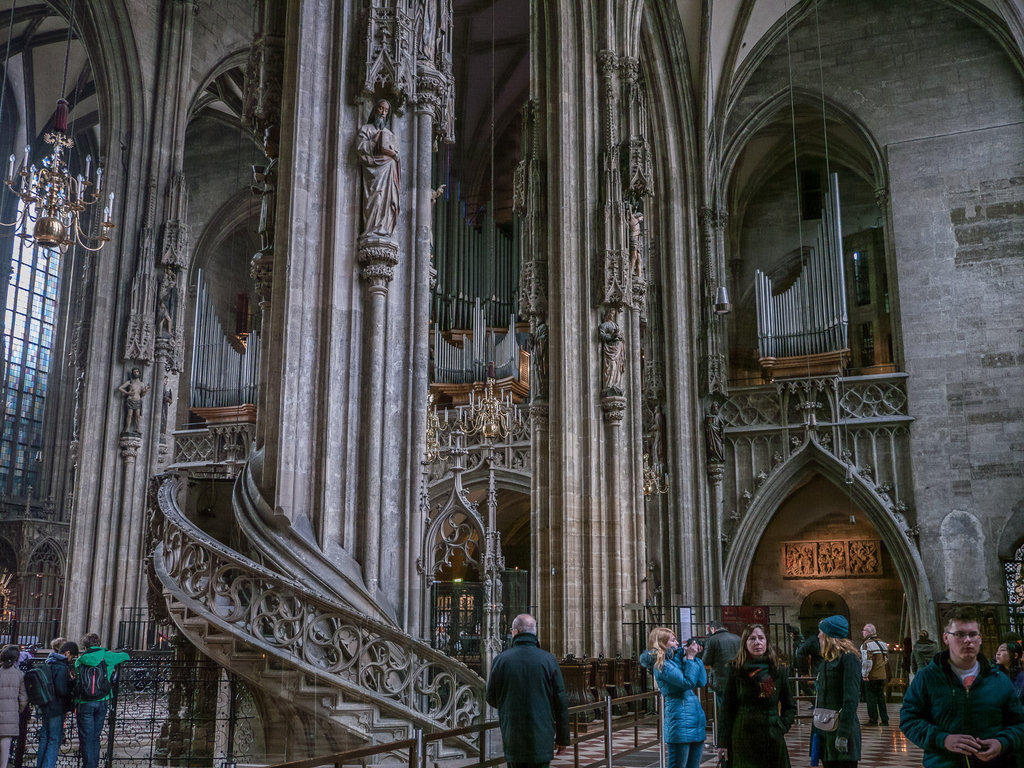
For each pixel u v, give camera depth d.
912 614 27.41
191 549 9.80
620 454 19.47
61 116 18.19
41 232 18.52
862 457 28.83
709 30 28.95
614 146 20.45
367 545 10.46
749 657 6.65
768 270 35.84
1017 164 28.81
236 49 29.16
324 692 9.27
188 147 36.22
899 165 30.09
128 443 23.50
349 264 11.06
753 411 30.11
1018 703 4.63
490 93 35.34
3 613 31.38
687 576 27.17
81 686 10.36
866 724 17.16
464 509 13.07
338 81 11.34
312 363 10.76
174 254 24.80
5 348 34.62
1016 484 27.08
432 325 30.34
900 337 29.33
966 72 29.88
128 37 24.98
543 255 20.14
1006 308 28.17
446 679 10.42
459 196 34.00
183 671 11.27
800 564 31.84
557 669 6.51
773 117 32.91
